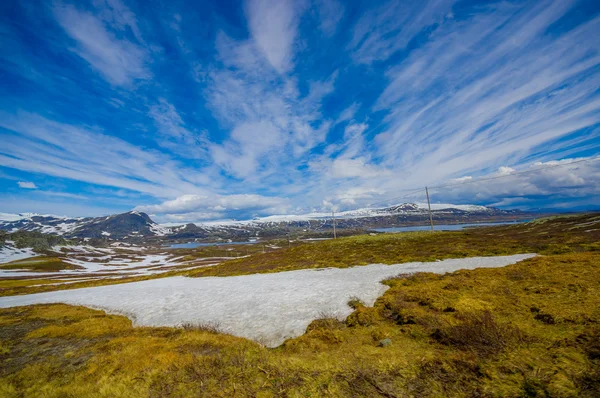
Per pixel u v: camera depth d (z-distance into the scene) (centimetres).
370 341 1293
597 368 734
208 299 2791
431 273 2658
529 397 665
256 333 1736
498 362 848
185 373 1048
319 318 1816
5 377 1270
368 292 2306
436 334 1187
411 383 820
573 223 6400
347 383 855
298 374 947
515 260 2983
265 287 3047
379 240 6869
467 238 5897
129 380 1045
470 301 1526
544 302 1358
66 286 6600
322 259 5034
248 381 934
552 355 841
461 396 720
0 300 4762
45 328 2167
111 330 1998
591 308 1182
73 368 1307
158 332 1861
